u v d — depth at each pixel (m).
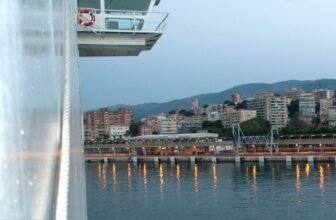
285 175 91.88
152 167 124.94
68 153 1.66
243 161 123.19
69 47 2.37
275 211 58.16
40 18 1.31
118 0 22.94
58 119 1.57
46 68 1.37
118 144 161.50
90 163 147.00
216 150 143.88
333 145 127.06
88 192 80.25
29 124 1.09
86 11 22.27
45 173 1.21
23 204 0.99
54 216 1.21
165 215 58.97
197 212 59.62
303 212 56.75
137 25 23.30
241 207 61.50
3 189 0.93
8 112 0.97
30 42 1.17
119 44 23.56
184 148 148.00
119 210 63.00
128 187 85.19
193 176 98.00
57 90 1.60
